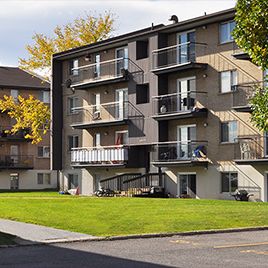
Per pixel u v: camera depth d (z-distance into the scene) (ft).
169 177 133.08
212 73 124.36
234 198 118.21
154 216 69.77
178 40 133.18
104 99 154.30
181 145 130.00
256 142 114.11
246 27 57.00
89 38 192.24
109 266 40.45
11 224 65.10
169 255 45.21
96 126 153.79
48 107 189.37
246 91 115.65
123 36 146.20
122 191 132.77
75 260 43.14
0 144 222.69
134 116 141.49
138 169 142.72
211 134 123.95
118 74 148.97
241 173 117.39
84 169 160.15
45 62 189.26
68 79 165.48
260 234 59.21
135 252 46.93
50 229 60.80
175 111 130.31
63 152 168.66
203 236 57.57
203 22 124.67
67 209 79.92
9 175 221.46
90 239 54.34
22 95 226.17
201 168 125.70
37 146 227.81
